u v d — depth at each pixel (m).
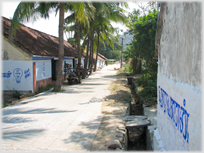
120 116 7.03
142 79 14.09
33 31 15.89
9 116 7.04
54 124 6.17
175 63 3.32
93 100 9.80
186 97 2.62
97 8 14.88
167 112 3.90
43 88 12.77
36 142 4.80
